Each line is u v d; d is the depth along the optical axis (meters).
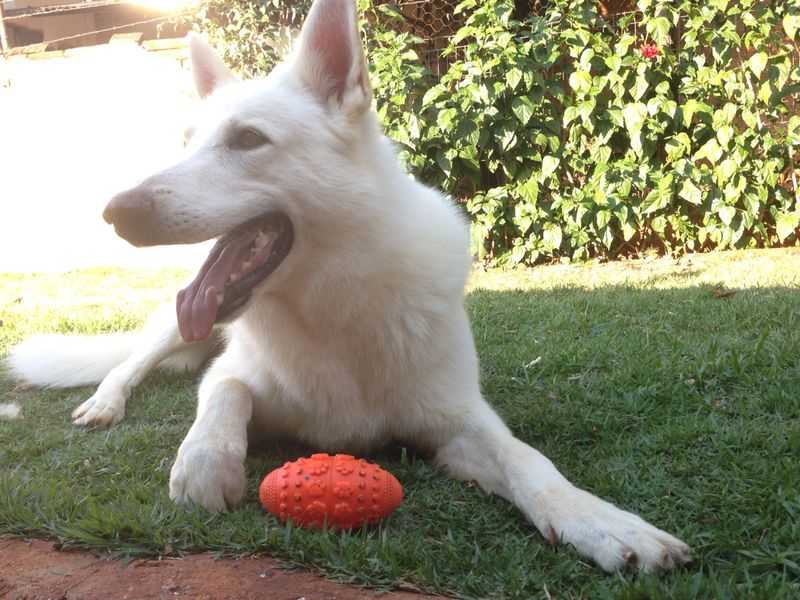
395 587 0.86
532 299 2.24
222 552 0.91
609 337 1.71
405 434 1.18
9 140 3.71
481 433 1.11
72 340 1.66
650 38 3.08
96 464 1.18
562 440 1.23
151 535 0.93
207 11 3.41
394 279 1.11
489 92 2.95
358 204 1.09
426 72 3.07
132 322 2.18
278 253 1.09
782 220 2.93
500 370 1.57
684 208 3.04
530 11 3.26
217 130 1.09
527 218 3.03
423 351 1.13
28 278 3.39
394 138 2.99
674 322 1.83
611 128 2.97
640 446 1.17
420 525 0.98
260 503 1.03
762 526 0.93
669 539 0.88
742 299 1.98
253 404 1.19
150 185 1.04
